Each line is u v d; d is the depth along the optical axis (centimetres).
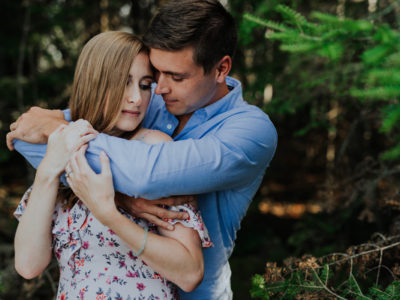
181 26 145
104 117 148
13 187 595
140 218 145
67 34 504
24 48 456
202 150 140
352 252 191
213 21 151
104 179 134
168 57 147
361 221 322
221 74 160
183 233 140
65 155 141
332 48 146
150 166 134
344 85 244
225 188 151
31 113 158
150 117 177
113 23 517
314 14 138
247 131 151
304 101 297
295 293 179
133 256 143
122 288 141
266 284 184
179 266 137
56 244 151
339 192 300
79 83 151
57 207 153
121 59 145
